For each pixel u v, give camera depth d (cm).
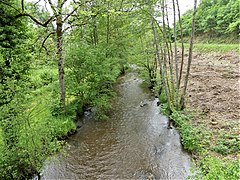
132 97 1964
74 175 923
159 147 1099
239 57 2856
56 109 1341
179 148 1057
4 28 948
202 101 1509
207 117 1246
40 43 1205
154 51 1872
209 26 4912
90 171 949
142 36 2047
